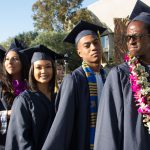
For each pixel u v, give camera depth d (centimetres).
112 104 299
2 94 469
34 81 421
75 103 366
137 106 291
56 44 3156
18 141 391
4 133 439
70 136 355
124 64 316
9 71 476
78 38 405
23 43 527
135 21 308
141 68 299
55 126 347
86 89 375
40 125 400
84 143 359
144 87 291
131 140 282
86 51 389
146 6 346
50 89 427
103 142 293
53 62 431
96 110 371
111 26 2594
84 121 362
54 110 411
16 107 403
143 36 299
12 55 475
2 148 436
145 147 281
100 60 393
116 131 292
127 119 288
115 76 306
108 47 1966
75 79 373
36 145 394
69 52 3019
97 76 386
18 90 471
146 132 286
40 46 434
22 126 392
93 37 392
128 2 2428
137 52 303
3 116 441
